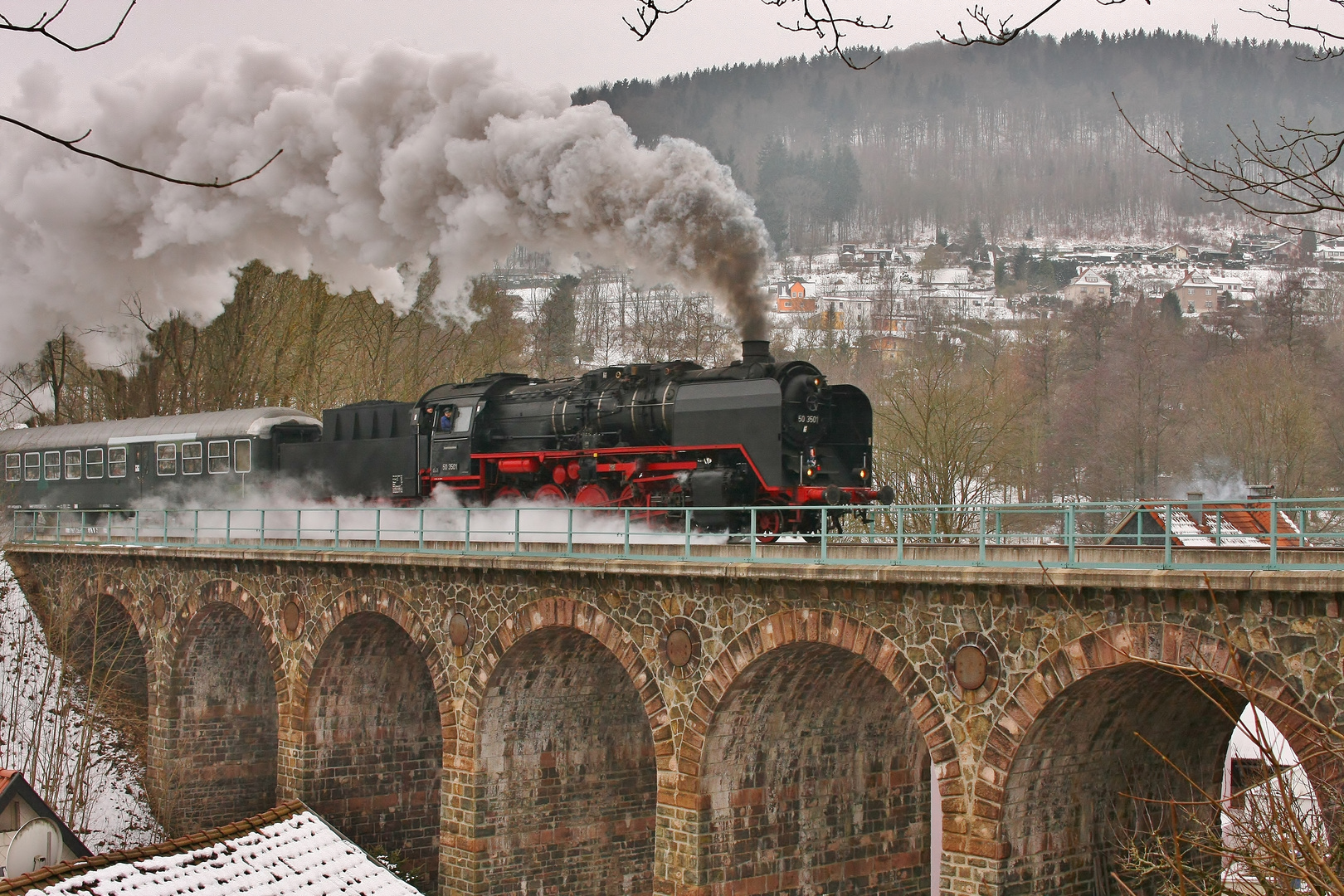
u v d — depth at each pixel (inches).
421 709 1582.2
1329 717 705.0
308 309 2485.2
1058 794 911.7
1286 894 524.4
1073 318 3821.4
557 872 1309.1
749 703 1060.5
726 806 1072.2
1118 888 944.3
